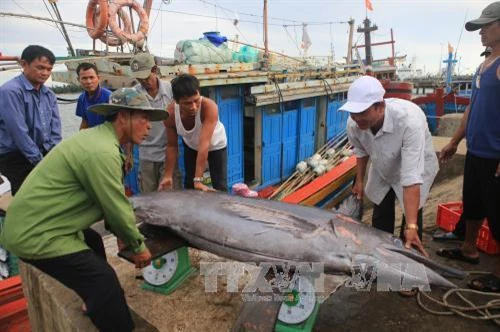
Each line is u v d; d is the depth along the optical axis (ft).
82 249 6.55
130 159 11.37
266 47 23.95
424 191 9.18
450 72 55.67
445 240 11.91
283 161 24.16
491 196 9.22
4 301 11.59
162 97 12.69
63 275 6.52
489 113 8.93
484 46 9.14
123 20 21.07
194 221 8.10
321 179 20.80
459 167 18.74
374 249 6.89
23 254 6.28
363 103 7.57
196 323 7.63
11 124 11.61
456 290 8.86
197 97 9.91
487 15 8.58
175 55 19.54
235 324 6.52
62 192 6.26
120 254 7.22
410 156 8.01
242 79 19.11
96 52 20.65
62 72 18.69
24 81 11.98
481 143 9.25
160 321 7.72
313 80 25.50
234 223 7.73
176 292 8.61
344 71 29.73
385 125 8.16
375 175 9.65
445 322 8.19
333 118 28.02
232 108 19.74
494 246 10.78
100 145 6.21
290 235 7.16
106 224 6.92
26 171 12.70
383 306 8.73
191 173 12.68
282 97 21.33
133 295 8.58
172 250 7.93
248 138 22.94
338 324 8.14
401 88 45.29
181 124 11.12
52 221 6.27
